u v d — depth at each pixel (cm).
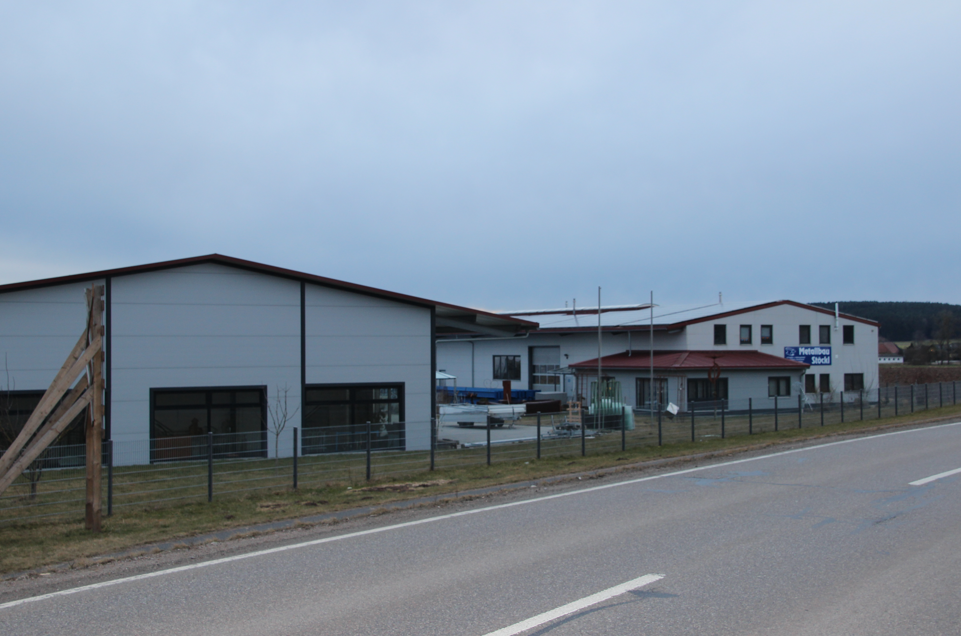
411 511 1080
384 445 1552
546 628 556
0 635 566
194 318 1986
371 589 671
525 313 6184
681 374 3769
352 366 2139
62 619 602
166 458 1328
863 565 721
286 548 847
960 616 572
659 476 1396
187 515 1091
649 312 4972
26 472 1158
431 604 621
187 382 1967
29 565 792
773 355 4391
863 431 2270
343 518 1027
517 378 5097
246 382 2027
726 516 980
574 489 1265
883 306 15700
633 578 688
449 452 1680
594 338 4588
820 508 1022
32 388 1827
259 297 2055
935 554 761
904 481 1251
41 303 1847
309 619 589
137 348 1925
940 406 3384
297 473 1382
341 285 2125
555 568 731
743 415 2359
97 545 883
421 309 2223
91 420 979
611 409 2505
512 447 1828
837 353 4675
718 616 577
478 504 1129
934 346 9606
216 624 582
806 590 642
